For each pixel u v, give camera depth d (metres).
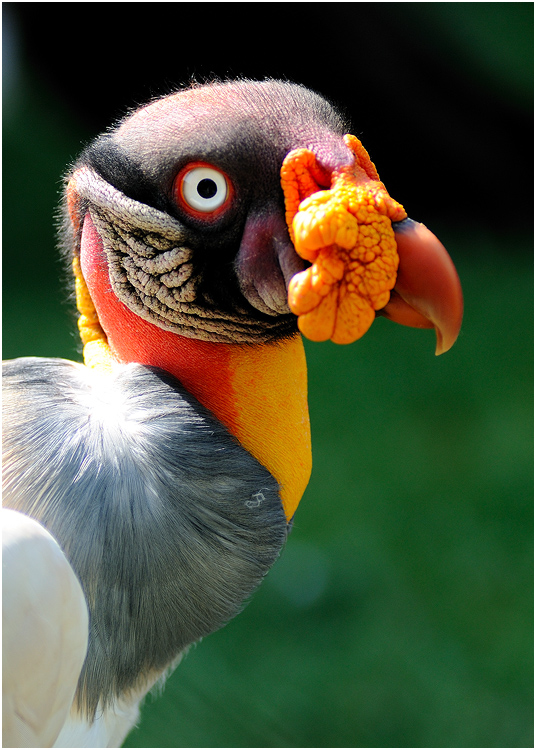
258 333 2.65
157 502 2.35
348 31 13.52
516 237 15.12
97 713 2.47
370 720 5.30
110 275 2.64
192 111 2.51
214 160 2.44
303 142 2.45
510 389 10.10
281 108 2.52
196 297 2.58
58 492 2.33
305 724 5.16
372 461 8.41
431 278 2.40
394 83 14.40
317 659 5.76
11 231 12.24
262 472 2.53
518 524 7.34
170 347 2.66
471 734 5.14
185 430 2.45
